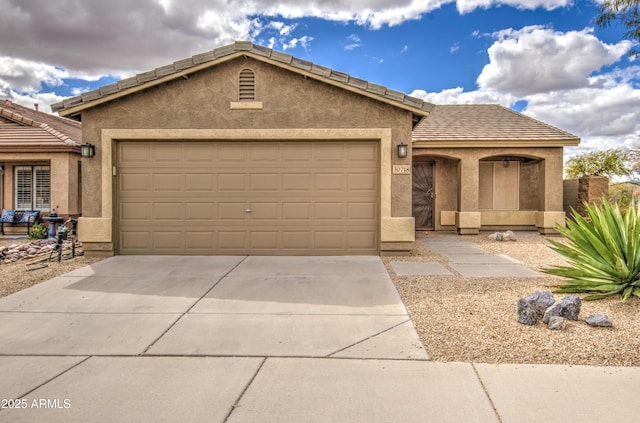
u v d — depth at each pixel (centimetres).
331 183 956
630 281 588
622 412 322
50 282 727
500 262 901
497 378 376
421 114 941
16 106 1817
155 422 312
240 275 773
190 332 498
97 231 934
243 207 955
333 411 326
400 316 550
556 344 443
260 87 938
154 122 935
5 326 519
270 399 344
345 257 940
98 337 483
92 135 935
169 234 955
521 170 1541
